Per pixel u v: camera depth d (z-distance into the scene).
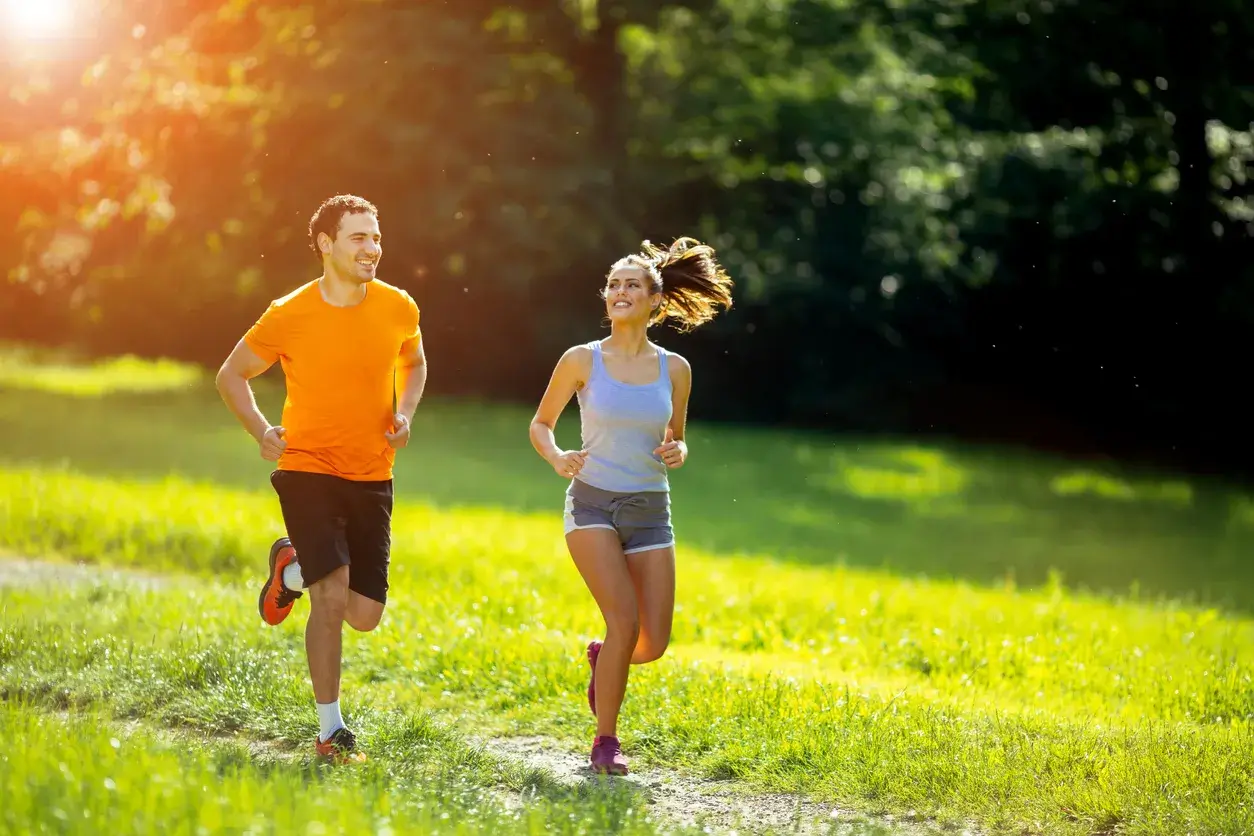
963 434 58.88
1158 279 56.72
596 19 50.19
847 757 11.44
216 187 46.59
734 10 55.38
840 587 23.84
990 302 58.97
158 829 7.77
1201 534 41.00
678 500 41.09
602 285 52.25
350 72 43.56
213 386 54.97
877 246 56.94
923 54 56.56
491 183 45.56
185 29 46.69
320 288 11.38
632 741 12.41
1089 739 11.95
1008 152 56.34
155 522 23.64
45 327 62.38
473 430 46.84
